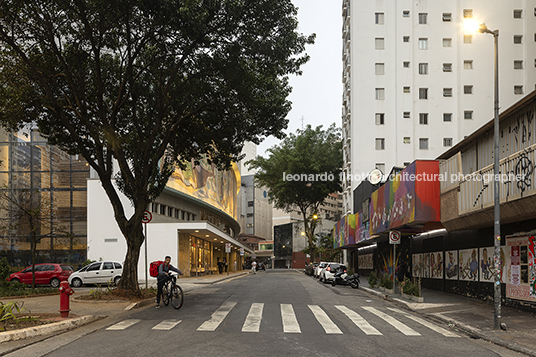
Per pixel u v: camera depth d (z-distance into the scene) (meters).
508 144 15.02
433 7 47.56
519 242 14.20
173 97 16.72
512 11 47.06
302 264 94.56
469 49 47.09
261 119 18.52
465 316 12.89
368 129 46.59
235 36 15.61
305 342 8.50
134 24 15.82
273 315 12.03
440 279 21.56
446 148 46.31
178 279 34.12
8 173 34.81
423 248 24.28
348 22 50.41
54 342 8.27
